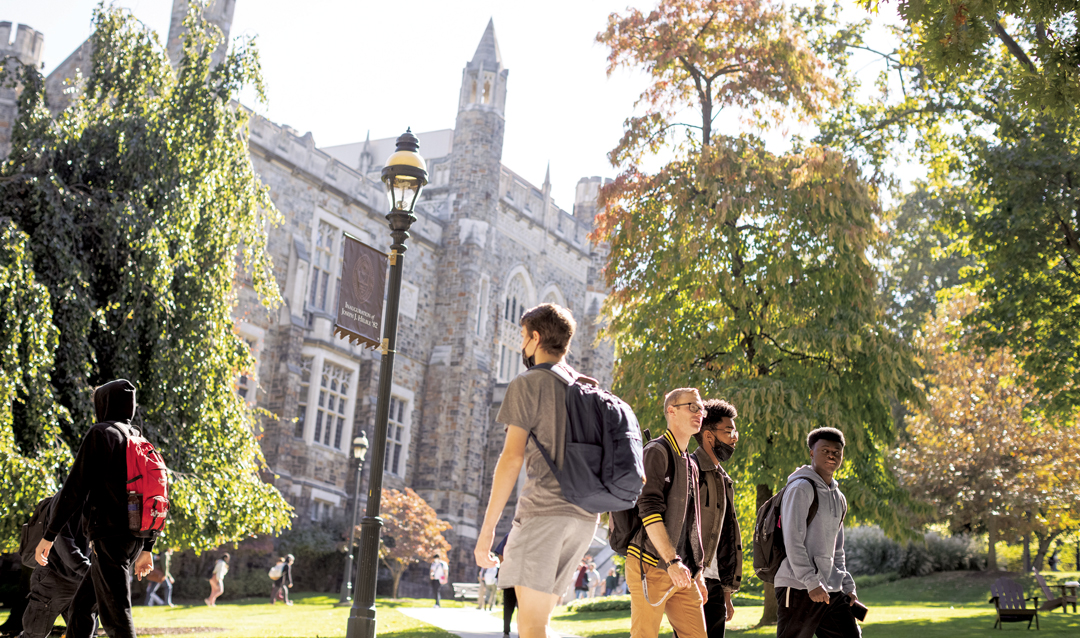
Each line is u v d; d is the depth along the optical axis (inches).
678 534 178.1
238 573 1093.1
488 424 1585.9
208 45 575.5
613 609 818.2
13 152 506.6
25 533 247.3
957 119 755.4
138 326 508.1
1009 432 1024.2
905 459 1055.0
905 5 329.7
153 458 213.5
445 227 1598.2
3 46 1128.8
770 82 649.6
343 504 1327.5
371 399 1396.4
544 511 135.9
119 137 517.7
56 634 389.7
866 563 1112.8
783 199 604.4
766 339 617.9
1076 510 974.4
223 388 549.0
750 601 864.3
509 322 1681.8
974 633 497.4
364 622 321.4
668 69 688.4
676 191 629.9
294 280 1290.6
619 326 660.1
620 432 136.9
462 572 1465.3
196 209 530.3
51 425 441.4
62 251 470.0
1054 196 681.0
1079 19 346.3
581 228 1899.6
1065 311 704.4
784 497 220.2
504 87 1665.8
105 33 566.6
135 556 210.4
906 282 1387.8
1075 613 694.5
